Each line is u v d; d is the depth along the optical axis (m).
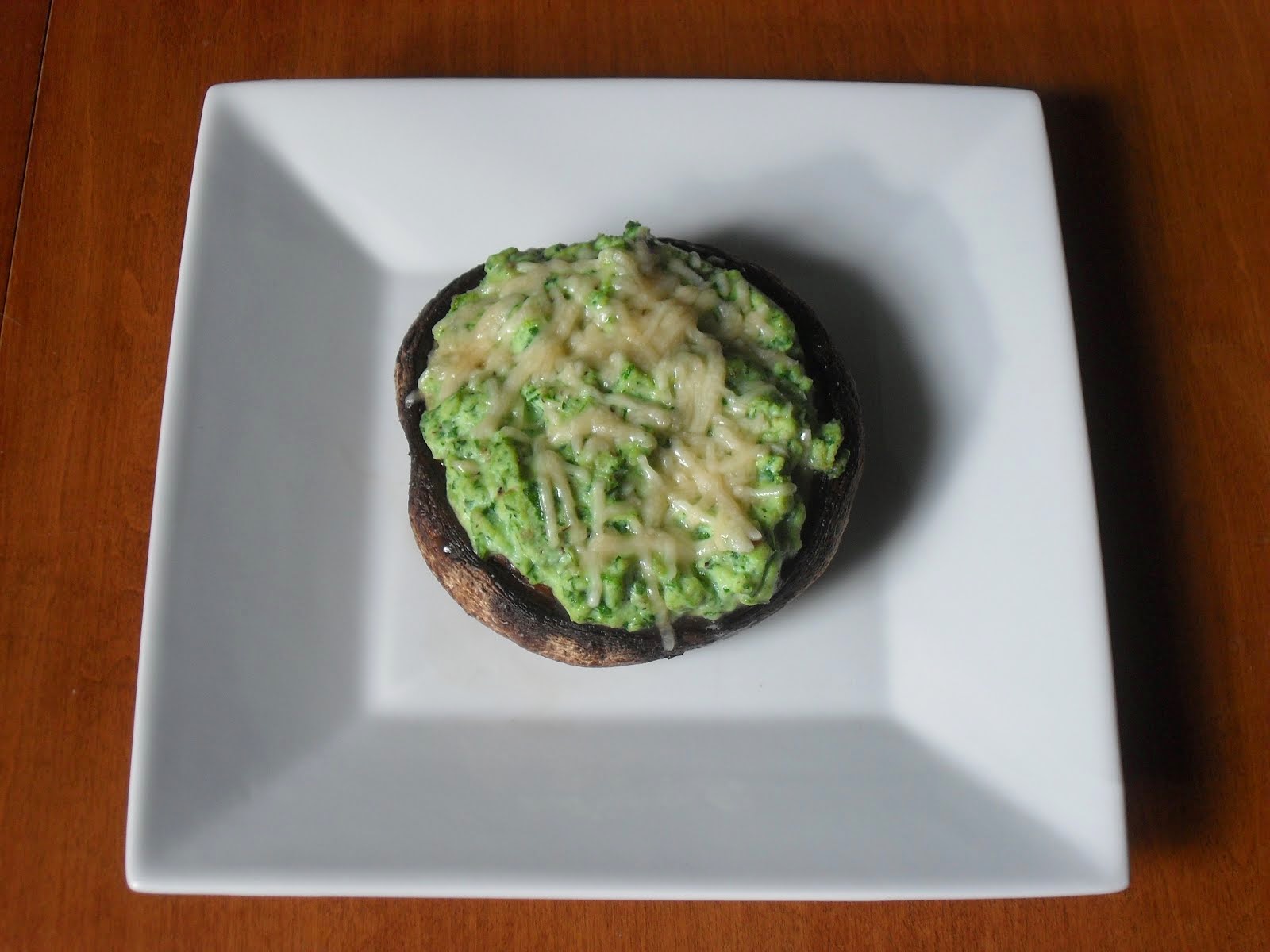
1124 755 0.32
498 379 0.25
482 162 0.33
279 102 0.32
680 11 0.37
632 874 0.27
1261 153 0.36
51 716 0.31
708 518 0.24
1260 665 0.32
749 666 0.31
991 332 0.31
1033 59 0.37
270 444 0.31
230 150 0.32
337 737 0.30
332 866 0.27
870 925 0.31
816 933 0.31
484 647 0.31
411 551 0.31
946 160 0.32
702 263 0.28
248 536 0.30
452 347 0.26
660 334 0.26
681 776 0.29
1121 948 0.31
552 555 0.25
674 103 0.32
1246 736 0.32
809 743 0.30
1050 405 0.30
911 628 0.31
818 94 0.32
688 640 0.27
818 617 0.31
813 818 0.28
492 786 0.29
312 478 0.31
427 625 0.31
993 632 0.30
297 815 0.28
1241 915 0.31
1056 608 0.29
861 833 0.28
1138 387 0.35
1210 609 0.33
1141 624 0.33
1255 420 0.34
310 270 0.32
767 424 0.25
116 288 0.34
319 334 0.32
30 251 0.35
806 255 0.33
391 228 0.33
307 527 0.31
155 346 0.34
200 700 0.28
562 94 0.32
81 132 0.36
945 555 0.31
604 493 0.24
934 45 0.37
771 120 0.32
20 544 0.32
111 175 0.35
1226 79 0.37
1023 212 0.32
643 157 0.33
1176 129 0.37
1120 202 0.36
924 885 0.27
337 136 0.32
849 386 0.30
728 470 0.25
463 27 0.37
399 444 0.32
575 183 0.33
